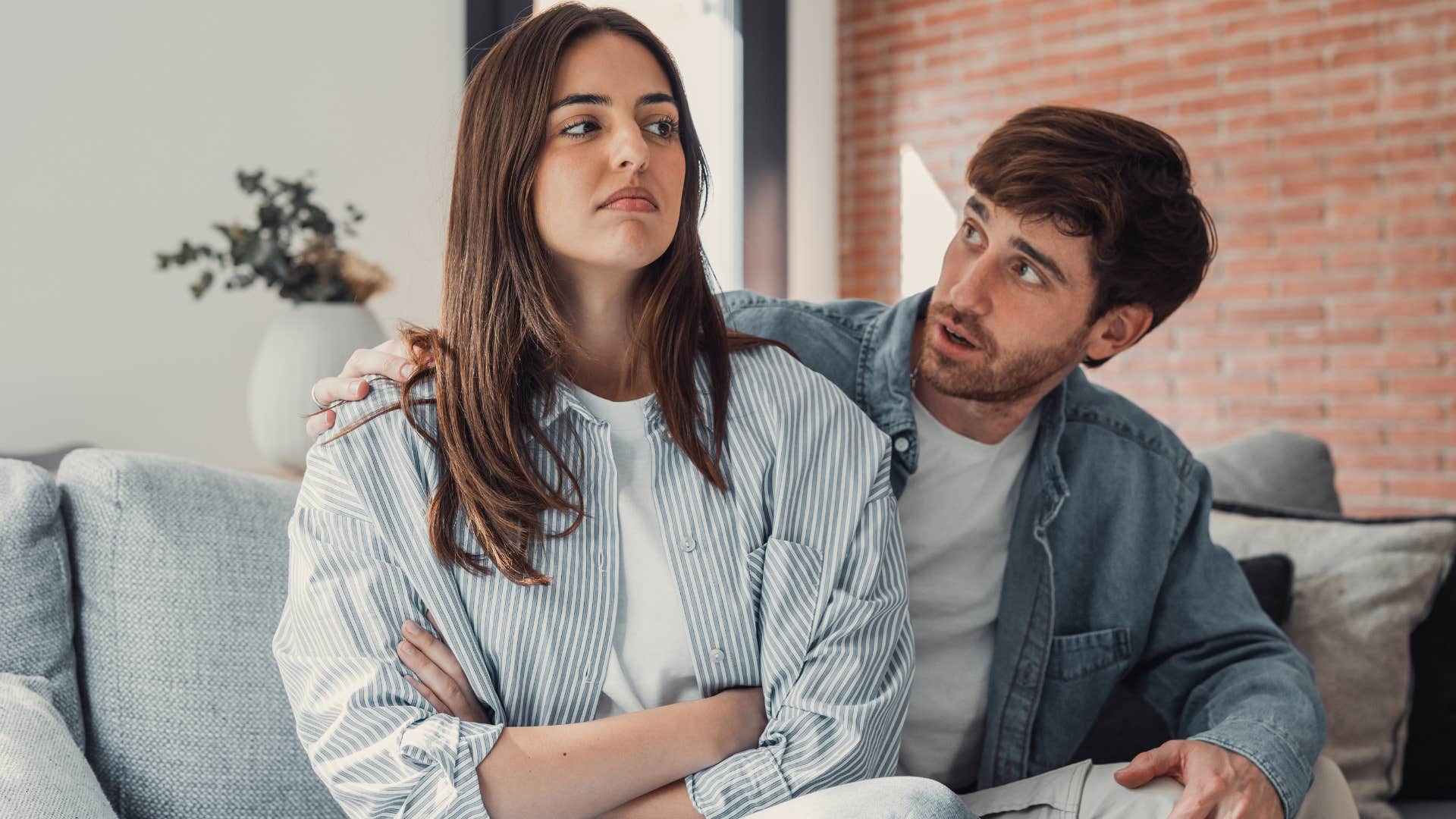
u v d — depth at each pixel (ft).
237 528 4.29
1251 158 12.73
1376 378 12.15
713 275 4.01
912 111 14.96
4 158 6.60
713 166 13.12
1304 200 12.46
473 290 3.47
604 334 3.70
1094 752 5.45
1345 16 12.14
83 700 4.02
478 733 3.16
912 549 4.48
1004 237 4.19
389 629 3.31
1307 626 5.89
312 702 3.28
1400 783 5.69
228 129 7.68
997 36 14.24
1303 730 4.05
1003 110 14.20
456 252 3.53
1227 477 7.36
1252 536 6.32
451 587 3.37
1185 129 13.08
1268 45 12.55
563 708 3.43
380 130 8.61
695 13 12.64
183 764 4.00
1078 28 13.66
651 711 3.36
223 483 4.38
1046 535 4.55
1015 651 4.45
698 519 3.59
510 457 3.40
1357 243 12.19
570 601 3.42
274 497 4.48
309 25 8.13
